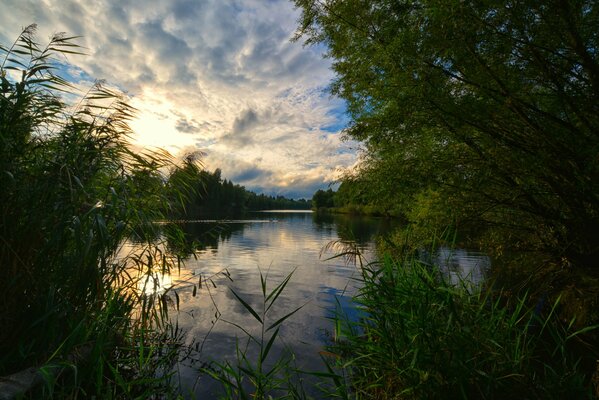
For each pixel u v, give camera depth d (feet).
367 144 19.03
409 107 14.39
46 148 10.66
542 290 16.22
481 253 37.81
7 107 9.37
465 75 13.56
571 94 11.91
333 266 31.89
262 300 19.52
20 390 6.99
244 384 10.10
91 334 9.74
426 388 7.63
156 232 12.76
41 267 9.04
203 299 19.36
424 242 17.21
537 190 14.40
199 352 12.24
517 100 12.48
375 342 9.62
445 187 16.58
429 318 8.61
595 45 10.80
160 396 9.11
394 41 13.41
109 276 11.24
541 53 11.98
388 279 10.50
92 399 7.79
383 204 20.02
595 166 11.18
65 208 9.38
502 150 13.85
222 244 49.88
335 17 16.69
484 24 11.27
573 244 15.23
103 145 11.55
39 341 8.50
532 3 10.59
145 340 12.42
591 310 12.96
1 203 8.66
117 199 10.34
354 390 9.52
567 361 10.39
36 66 10.06
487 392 7.14
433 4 11.51
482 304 9.13
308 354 12.23
